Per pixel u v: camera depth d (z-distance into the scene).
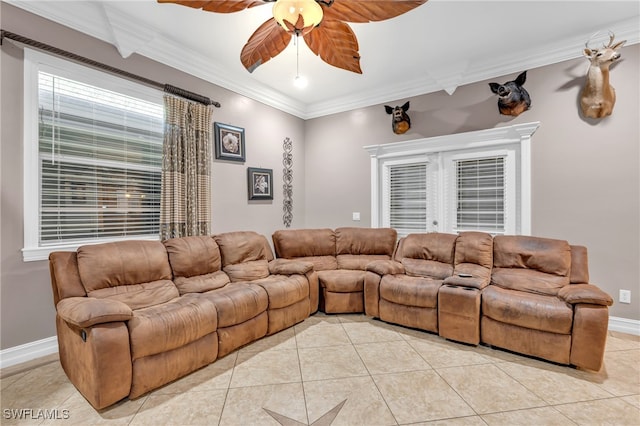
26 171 2.37
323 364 2.37
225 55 3.42
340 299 3.45
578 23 2.86
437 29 2.94
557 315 2.28
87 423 1.71
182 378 2.17
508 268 2.95
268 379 2.16
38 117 2.43
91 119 2.77
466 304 2.68
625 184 2.93
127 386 1.85
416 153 4.17
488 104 3.64
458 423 1.72
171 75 3.30
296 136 4.98
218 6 1.90
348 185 4.77
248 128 4.17
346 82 4.14
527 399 1.93
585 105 3.03
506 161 3.57
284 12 1.84
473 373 2.24
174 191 3.19
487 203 3.71
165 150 3.14
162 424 1.71
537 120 3.35
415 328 3.05
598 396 1.96
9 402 1.89
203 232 3.47
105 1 2.53
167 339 2.01
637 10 2.67
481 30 2.96
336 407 1.86
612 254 2.99
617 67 2.95
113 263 2.37
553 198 3.27
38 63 2.42
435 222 4.06
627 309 2.93
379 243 3.97
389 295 3.11
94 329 1.75
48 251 2.48
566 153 3.20
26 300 2.39
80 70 2.63
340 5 1.88
